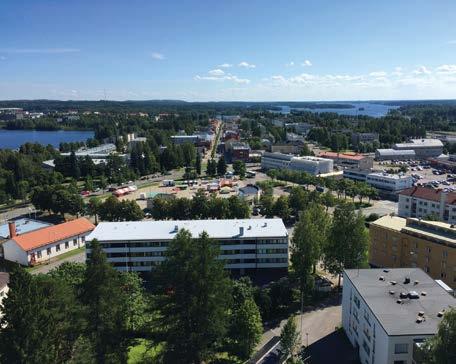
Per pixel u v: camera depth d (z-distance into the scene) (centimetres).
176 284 5622
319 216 11094
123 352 6056
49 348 4722
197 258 5594
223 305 5731
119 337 5984
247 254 10781
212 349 6569
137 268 10775
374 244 11031
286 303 8719
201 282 5494
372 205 18025
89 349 5231
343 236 9369
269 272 10850
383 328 5725
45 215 17275
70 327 5344
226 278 6012
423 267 9844
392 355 5606
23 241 11850
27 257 11606
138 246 10688
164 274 5719
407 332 5603
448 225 10125
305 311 8656
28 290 4803
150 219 16012
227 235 10762
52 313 5009
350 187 18525
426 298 6588
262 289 8819
